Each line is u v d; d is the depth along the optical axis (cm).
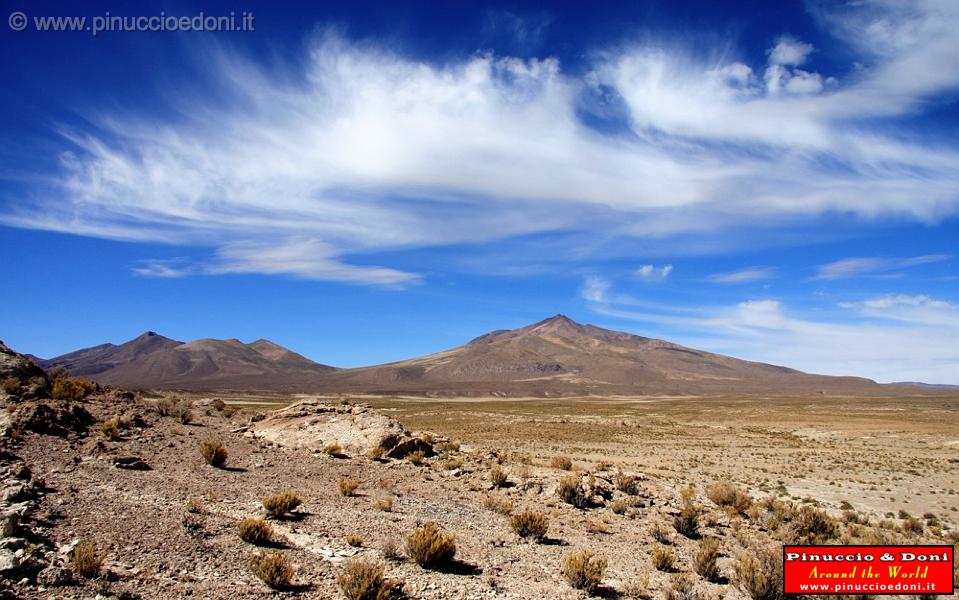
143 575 916
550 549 1523
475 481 2448
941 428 8256
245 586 944
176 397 3444
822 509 2950
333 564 1134
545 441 6419
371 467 2494
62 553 931
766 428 8975
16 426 1798
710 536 1939
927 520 2750
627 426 9081
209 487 1644
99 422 2206
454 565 1243
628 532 1870
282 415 3241
